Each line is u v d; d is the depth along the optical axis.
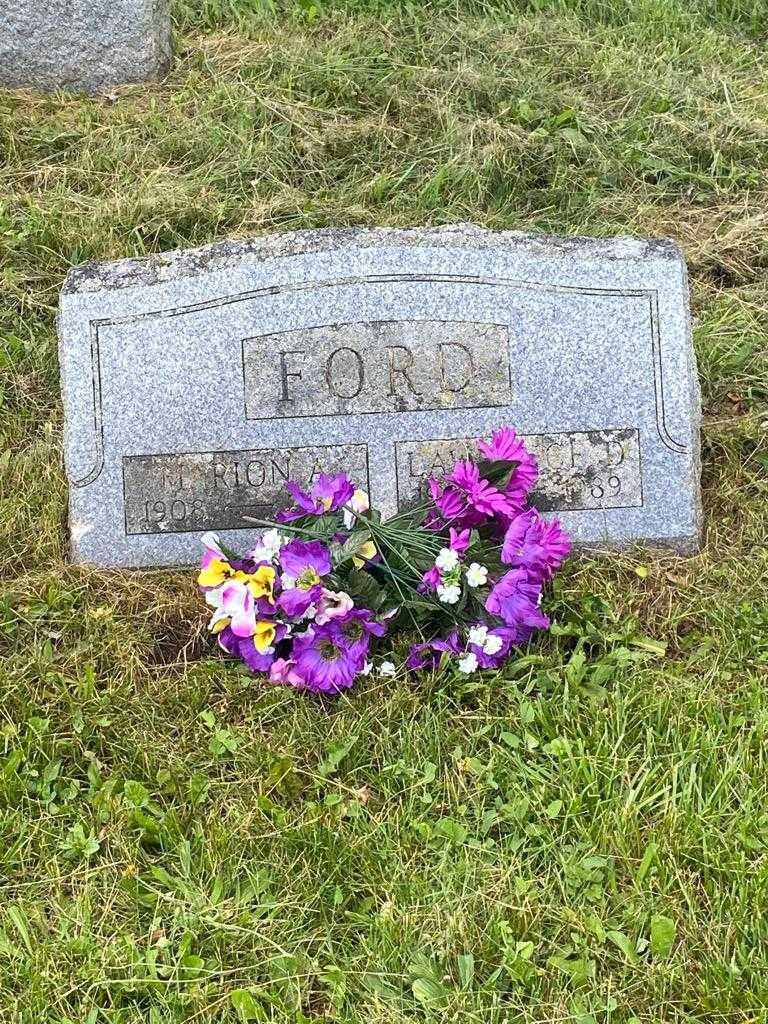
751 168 3.05
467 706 2.09
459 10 3.53
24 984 1.78
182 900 1.85
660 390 2.28
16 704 2.07
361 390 2.26
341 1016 1.75
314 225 2.84
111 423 2.27
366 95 3.18
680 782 1.96
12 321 2.66
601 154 3.03
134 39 3.21
